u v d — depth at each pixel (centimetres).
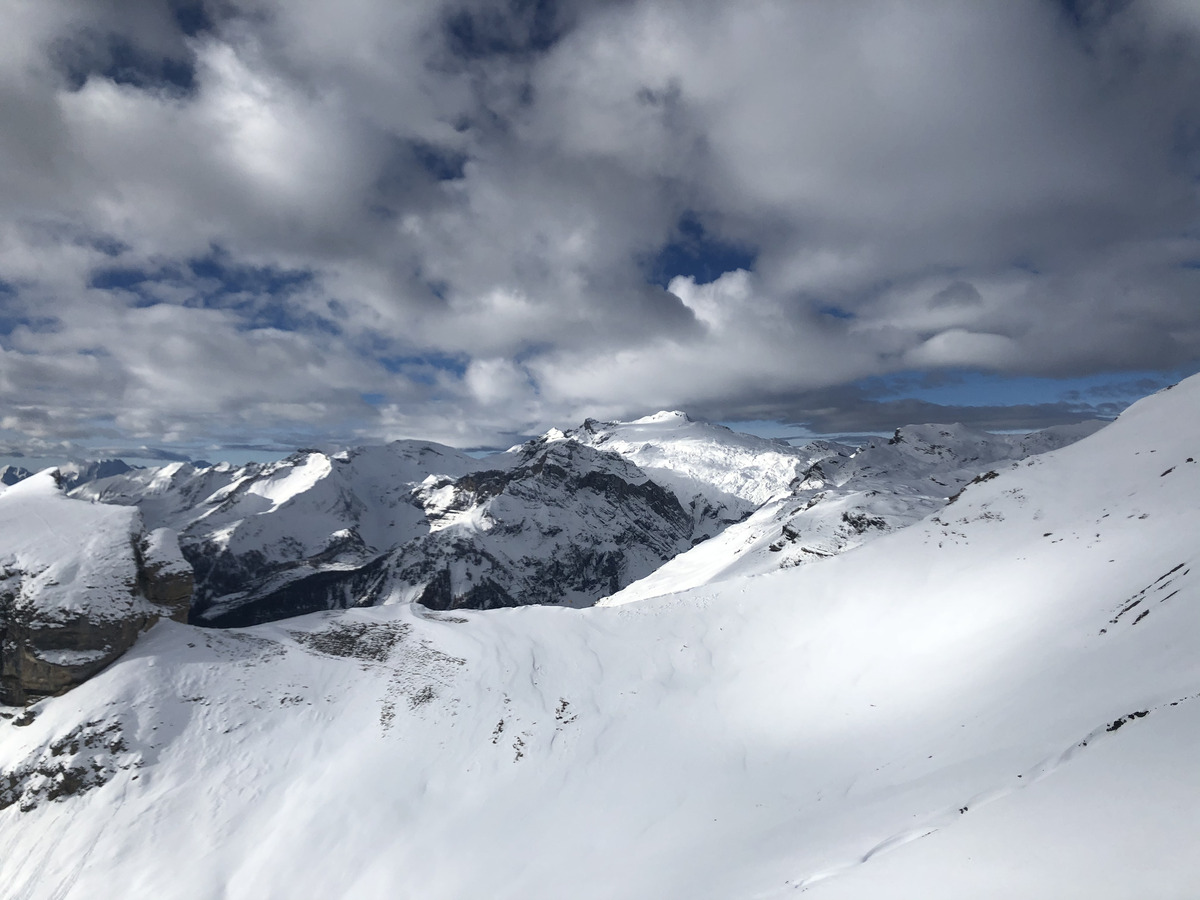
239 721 4628
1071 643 3531
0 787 4166
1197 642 2478
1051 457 7762
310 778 4197
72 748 4244
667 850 3125
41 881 3638
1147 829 1363
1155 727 1848
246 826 3862
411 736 4503
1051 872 1345
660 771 4081
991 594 5075
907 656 4822
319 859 3597
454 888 3278
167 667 4925
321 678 5188
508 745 4453
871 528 12800
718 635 5916
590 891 2850
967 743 2894
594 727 4656
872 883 1634
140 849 3741
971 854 1580
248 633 5706
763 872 2238
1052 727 2475
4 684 4812
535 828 3672
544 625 6088
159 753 4312
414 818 3853
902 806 2392
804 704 4625
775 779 3691
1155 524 4875
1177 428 6894
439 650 5594
